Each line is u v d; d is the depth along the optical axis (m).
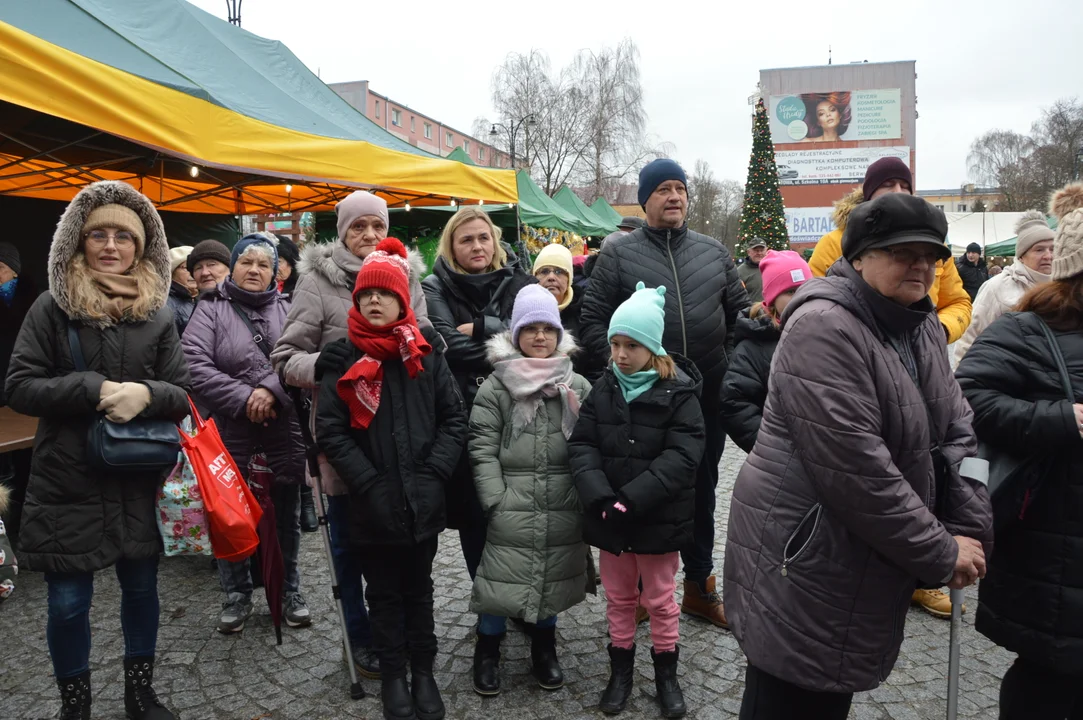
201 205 7.70
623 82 31.84
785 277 2.66
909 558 1.51
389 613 2.46
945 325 3.23
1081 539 1.82
